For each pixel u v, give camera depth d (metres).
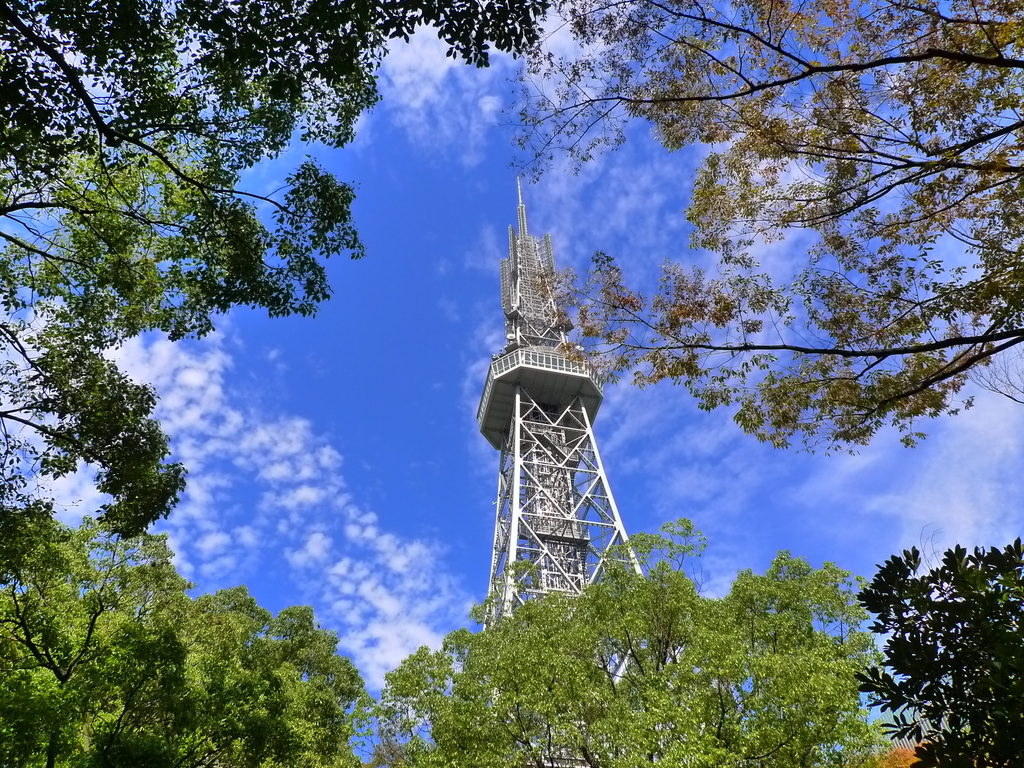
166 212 17.81
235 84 15.31
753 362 13.96
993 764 6.55
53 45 13.16
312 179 16.91
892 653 7.29
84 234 17.55
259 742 23.25
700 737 19.50
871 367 12.51
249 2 12.89
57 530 21.45
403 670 28.00
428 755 23.36
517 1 12.48
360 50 13.80
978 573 7.12
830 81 12.51
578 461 80.06
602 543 69.56
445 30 12.85
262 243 17.62
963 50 11.80
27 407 16.91
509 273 100.19
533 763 24.27
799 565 27.78
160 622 24.30
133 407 17.95
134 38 13.47
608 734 21.44
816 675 19.27
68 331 17.59
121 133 14.21
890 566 7.75
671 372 14.27
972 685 6.89
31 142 14.26
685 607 26.02
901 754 19.80
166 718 23.45
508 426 87.69
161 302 18.61
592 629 26.89
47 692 17.47
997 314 11.34
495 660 26.42
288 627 41.69
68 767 19.02
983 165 11.19
